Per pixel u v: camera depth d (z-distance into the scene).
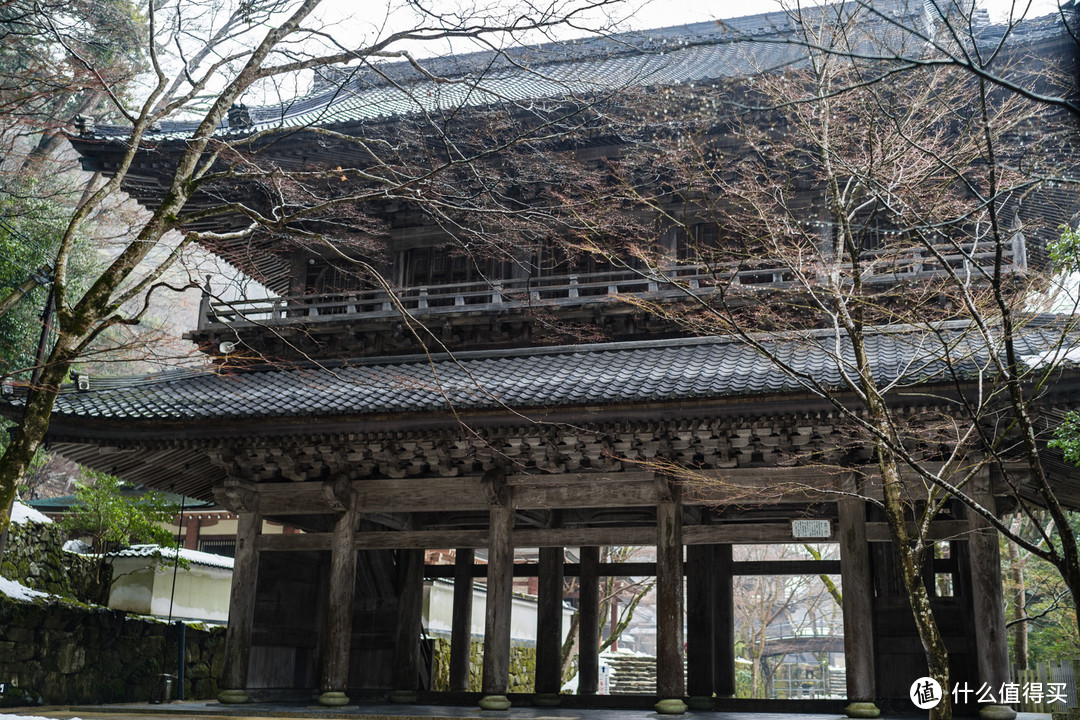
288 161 20.31
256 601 18.50
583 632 21.09
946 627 16.67
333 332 19.89
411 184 13.32
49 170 29.97
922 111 13.95
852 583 15.16
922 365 14.18
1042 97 6.25
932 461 15.30
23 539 21.39
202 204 21.09
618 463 16.78
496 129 18.06
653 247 19.17
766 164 17.69
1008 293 14.03
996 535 14.76
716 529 16.19
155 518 24.47
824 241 16.98
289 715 15.80
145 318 39.72
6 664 18.30
